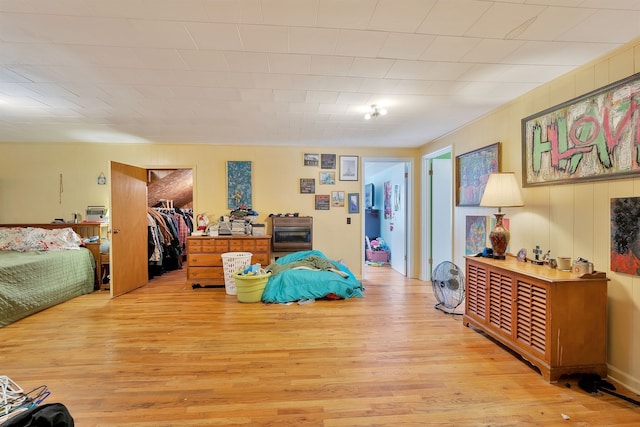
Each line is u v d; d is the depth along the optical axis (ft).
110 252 13.10
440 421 5.53
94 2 5.08
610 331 6.88
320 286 12.73
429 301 12.72
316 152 17.03
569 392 6.37
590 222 7.31
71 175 15.84
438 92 9.20
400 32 6.09
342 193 17.19
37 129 13.12
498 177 9.05
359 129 13.38
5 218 15.64
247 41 6.38
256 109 10.68
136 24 5.74
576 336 6.76
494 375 7.02
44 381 6.75
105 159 15.97
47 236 13.92
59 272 12.44
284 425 5.41
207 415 5.67
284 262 14.92
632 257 6.40
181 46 6.55
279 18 5.59
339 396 6.24
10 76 7.91
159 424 5.44
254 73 7.88
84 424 5.42
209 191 16.52
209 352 8.11
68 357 7.83
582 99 7.39
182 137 14.83
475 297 9.56
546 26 5.89
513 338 7.86
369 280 16.74
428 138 15.15
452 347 8.43
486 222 11.32
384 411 5.79
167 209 21.52
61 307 11.89
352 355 7.96
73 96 9.32
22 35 6.06
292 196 16.94
